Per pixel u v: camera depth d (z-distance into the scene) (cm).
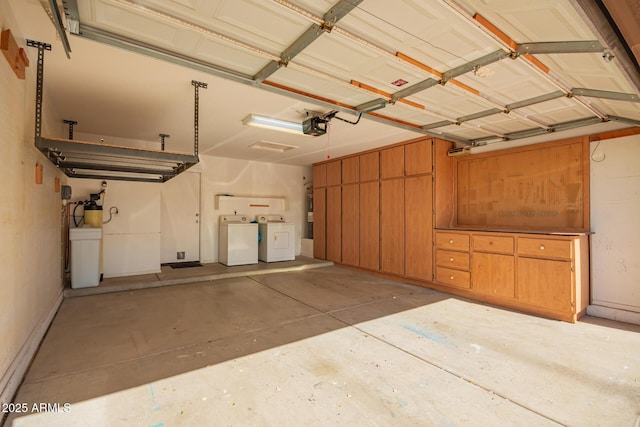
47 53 239
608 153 355
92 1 161
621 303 343
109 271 509
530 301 360
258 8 168
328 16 172
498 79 248
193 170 652
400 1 161
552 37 184
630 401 192
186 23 178
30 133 242
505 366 235
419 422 172
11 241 197
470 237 422
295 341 280
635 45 144
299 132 431
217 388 204
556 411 182
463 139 462
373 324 323
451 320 336
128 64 256
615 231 350
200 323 324
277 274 584
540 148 409
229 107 360
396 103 302
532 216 416
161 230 622
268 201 741
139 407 183
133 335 291
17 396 192
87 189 502
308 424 170
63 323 321
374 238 579
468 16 166
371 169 588
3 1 174
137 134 485
